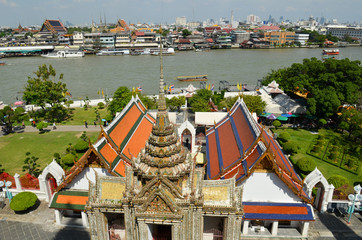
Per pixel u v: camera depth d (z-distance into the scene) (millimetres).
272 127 71312
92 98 105500
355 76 70438
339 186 40781
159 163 21859
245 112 42094
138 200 21797
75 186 35156
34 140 65000
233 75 143625
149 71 154125
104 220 25078
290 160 53750
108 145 35250
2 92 113125
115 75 144000
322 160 53625
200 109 76250
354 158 53531
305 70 77312
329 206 38094
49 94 79625
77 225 35781
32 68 162625
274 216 31922
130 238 24500
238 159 34344
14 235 34500
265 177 32344
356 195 35469
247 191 33125
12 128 73188
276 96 84625
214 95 88188
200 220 23328
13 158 55875
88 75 144000
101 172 33688
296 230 34562
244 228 33594
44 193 41062
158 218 21594
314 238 33719
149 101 82750
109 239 26641
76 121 78625
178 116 77062
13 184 42312
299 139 63906
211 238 26234
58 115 82875
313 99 68375
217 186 23844
